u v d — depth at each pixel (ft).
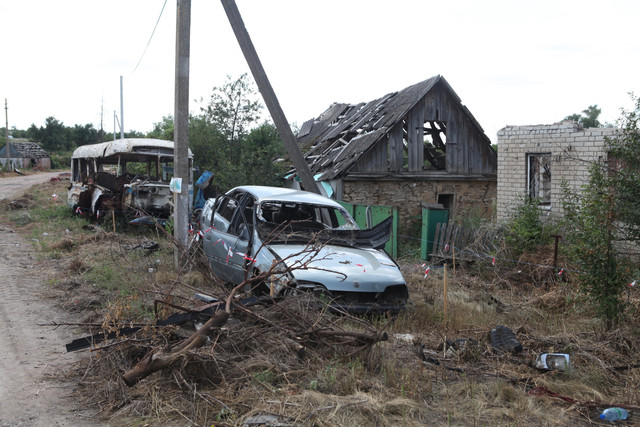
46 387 14.26
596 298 20.34
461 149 54.24
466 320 21.58
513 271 30.78
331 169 51.08
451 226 36.35
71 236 41.96
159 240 36.99
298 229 24.11
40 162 231.09
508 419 13.07
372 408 12.80
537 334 20.06
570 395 14.83
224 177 52.95
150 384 13.67
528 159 40.91
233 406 12.84
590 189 23.20
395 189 51.13
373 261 21.94
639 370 16.63
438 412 13.33
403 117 50.62
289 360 15.17
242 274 22.17
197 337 14.17
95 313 20.89
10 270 29.40
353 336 15.92
